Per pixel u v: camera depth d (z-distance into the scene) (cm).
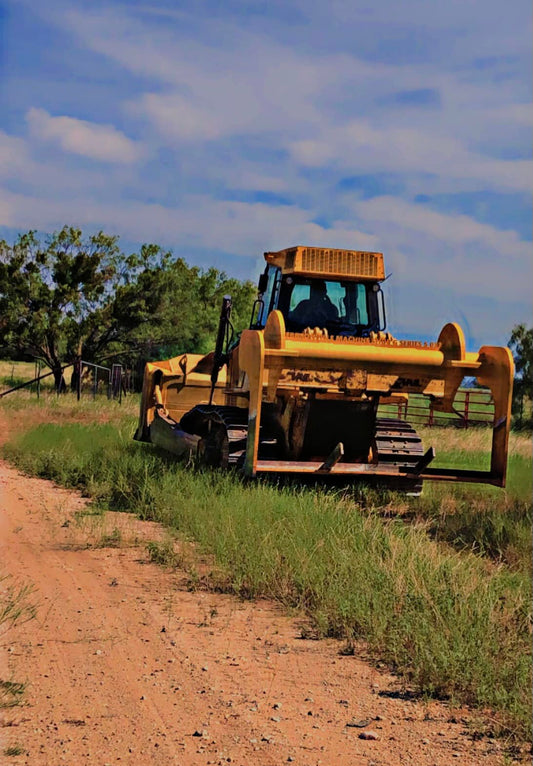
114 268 4688
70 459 1519
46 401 3188
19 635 637
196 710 515
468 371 1205
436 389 1220
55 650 609
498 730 496
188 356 1758
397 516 1164
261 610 730
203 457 1375
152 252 4744
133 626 672
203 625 682
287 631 676
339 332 1277
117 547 941
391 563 775
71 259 4506
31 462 1548
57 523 1059
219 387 1748
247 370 1195
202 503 1085
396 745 475
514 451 2083
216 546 884
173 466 1374
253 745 468
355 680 576
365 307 1289
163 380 1734
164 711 511
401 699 546
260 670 589
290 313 1280
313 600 735
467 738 488
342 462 1284
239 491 1129
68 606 716
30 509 1147
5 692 525
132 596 755
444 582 733
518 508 1176
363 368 1174
